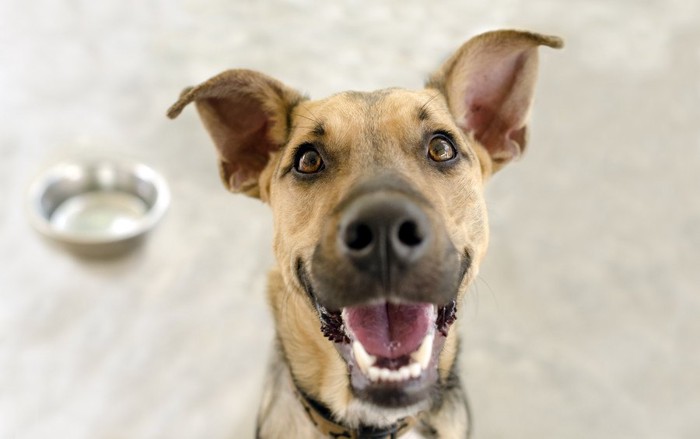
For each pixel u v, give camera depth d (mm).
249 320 567
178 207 629
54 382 529
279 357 389
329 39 754
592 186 632
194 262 596
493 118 379
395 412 297
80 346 547
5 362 536
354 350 301
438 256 268
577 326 555
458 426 386
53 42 757
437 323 310
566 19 771
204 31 763
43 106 702
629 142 663
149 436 509
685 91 703
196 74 728
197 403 525
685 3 785
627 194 627
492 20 774
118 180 628
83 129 685
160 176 620
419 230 257
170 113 337
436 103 343
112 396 525
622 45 745
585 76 715
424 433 371
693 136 667
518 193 626
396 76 722
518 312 563
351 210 263
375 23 769
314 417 366
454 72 362
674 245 596
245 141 380
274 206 353
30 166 655
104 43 756
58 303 568
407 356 298
